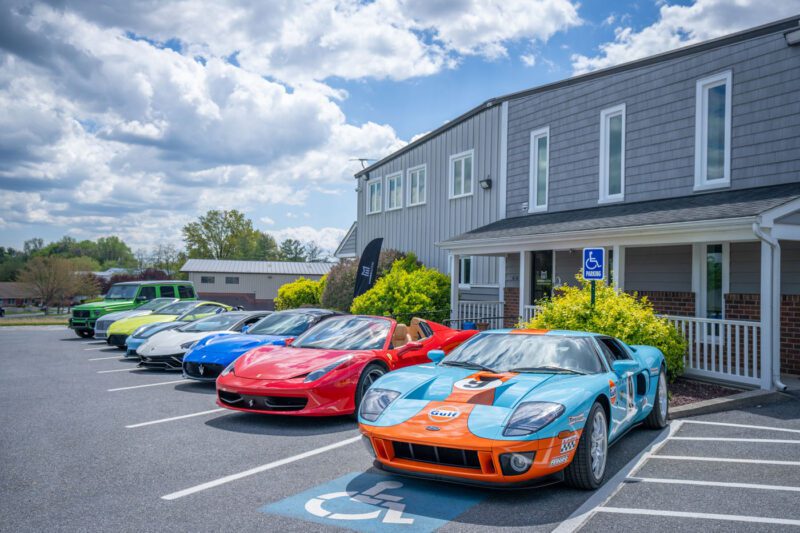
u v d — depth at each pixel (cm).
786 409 746
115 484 459
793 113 963
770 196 893
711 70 1092
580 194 1359
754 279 1005
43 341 1736
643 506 418
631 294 1218
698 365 913
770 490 452
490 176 1636
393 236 2114
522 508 413
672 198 1154
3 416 706
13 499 423
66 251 14212
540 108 1477
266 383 648
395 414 463
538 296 1458
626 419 552
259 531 368
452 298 1433
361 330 786
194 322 1171
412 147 2006
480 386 482
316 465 514
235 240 7794
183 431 637
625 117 1255
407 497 434
